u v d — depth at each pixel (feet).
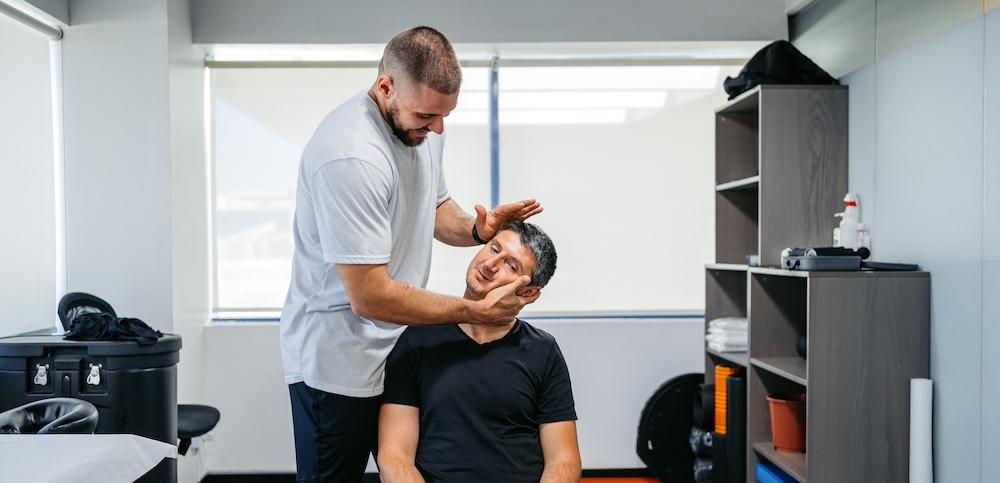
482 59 12.93
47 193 10.77
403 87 5.29
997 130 7.55
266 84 12.92
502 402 5.79
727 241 11.94
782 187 10.26
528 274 5.80
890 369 8.70
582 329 12.85
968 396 8.04
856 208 9.91
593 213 13.14
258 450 12.59
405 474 5.57
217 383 12.56
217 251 12.99
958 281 8.19
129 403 8.43
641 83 13.16
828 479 8.66
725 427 11.02
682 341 12.93
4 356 8.34
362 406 6.17
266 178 12.98
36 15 10.34
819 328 8.64
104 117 11.02
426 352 5.91
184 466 11.50
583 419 12.85
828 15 11.12
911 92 8.98
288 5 12.14
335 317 5.96
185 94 11.75
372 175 5.41
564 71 13.11
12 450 5.34
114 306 11.05
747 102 11.08
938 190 8.49
